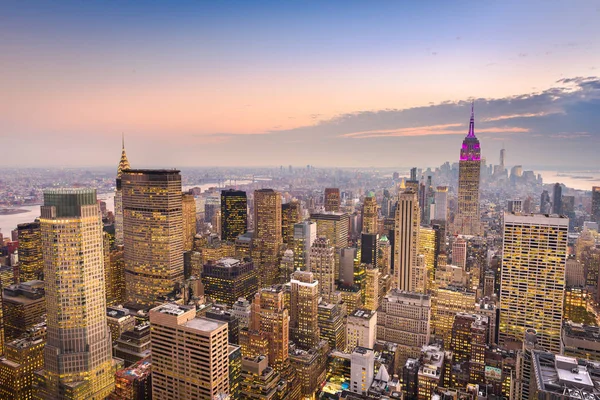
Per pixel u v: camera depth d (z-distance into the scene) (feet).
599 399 392.27
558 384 416.67
